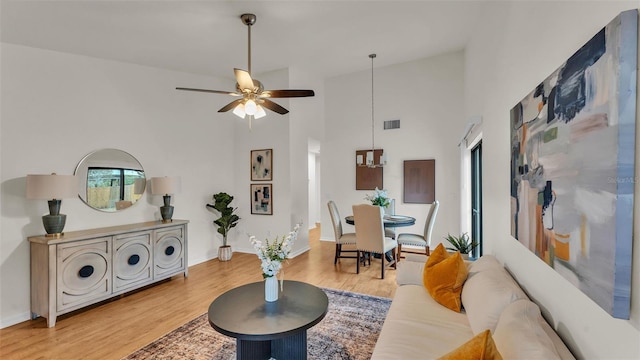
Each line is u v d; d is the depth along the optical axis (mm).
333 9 3215
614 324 990
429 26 3785
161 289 3752
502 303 1599
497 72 2609
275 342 2266
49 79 3277
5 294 2896
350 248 4891
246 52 4191
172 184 4102
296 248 5324
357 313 3012
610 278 933
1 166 2932
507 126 2279
